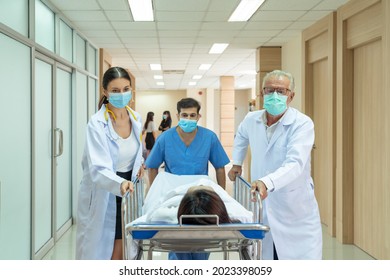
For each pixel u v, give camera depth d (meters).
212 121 17.39
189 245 1.61
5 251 2.96
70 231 4.80
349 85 4.25
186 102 2.54
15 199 3.15
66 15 4.80
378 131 3.66
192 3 4.48
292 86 2.10
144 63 9.57
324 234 4.69
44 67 4.01
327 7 4.50
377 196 3.68
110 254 2.26
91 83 6.46
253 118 2.30
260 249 1.69
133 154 2.29
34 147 3.52
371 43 3.81
